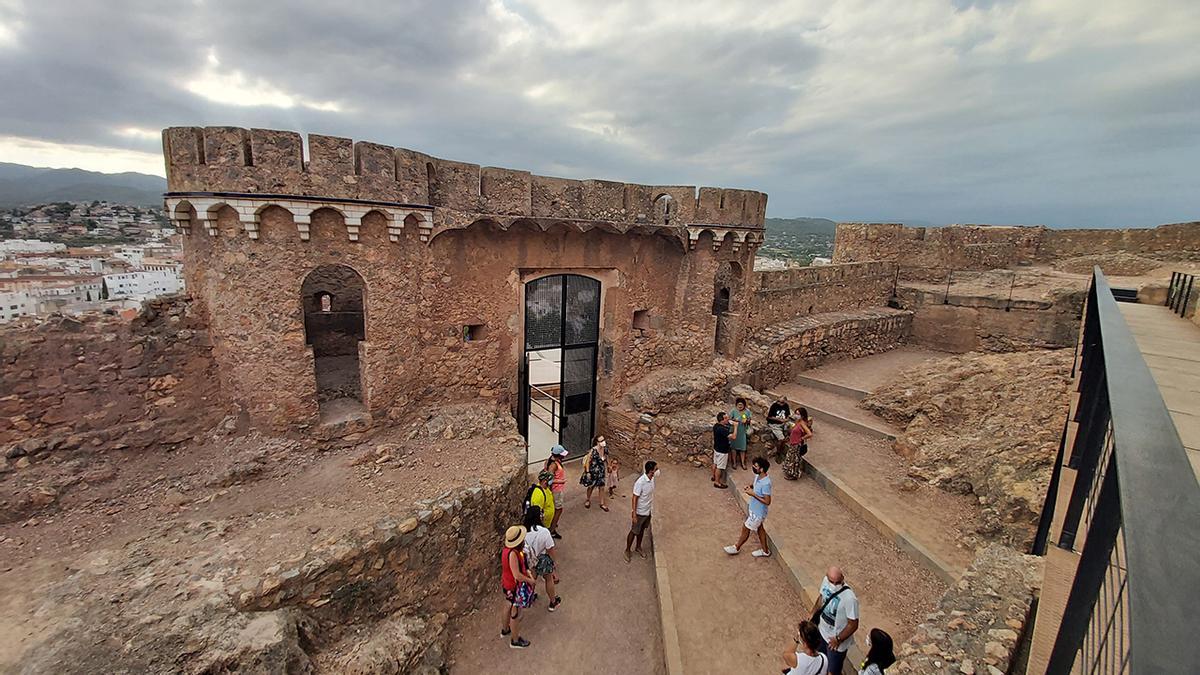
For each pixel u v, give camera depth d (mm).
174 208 9195
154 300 9328
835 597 6711
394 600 8031
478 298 12359
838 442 13867
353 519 8125
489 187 11789
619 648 8625
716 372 15570
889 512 10398
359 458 9984
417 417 11586
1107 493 2369
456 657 8398
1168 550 1336
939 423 13086
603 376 15000
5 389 8086
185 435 9625
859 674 5887
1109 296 4711
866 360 20766
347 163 9430
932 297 22562
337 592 7293
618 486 13508
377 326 10445
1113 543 2377
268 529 7828
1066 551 4703
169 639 5781
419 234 10906
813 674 5684
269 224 9070
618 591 9883
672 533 10961
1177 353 5566
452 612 8969
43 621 5930
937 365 15719
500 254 12461
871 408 15422
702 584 9344
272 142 8773
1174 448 1780
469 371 12508
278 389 9594
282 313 9391
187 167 8758
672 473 13719
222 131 8586
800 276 20016
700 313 15359
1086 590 2490
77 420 8680
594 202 13461
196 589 6504
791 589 9148
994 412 12000
